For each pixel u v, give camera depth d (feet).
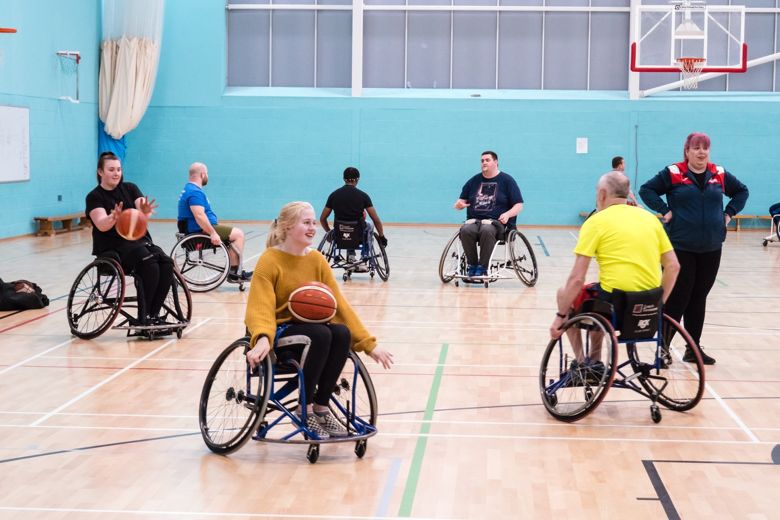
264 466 12.90
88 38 53.98
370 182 57.41
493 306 27.30
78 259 37.52
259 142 57.31
